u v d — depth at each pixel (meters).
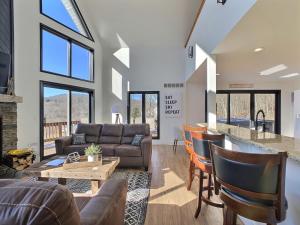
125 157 4.38
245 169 1.21
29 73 4.43
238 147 2.48
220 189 1.46
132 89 7.61
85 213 1.22
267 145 1.56
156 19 6.66
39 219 0.70
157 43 7.45
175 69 7.54
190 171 3.18
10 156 3.71
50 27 5.02
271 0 1.94
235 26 2.52
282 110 7.78
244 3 2.21
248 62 4.55
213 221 2.33
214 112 3.86
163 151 6.23
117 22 6.82
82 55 6.52
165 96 7.55
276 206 1.17
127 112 7.62
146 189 3.23
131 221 2.32
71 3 5.95
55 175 2.70
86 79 6.68
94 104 7.00
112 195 1.50
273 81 7.76
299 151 1.34
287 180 1.63
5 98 3.64
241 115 7.96
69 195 0.81
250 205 1.25
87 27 6.62
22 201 0.73
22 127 4.27
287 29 2.62
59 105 5.54
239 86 7.93
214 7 3.39
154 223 2.29
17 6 4.11
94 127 5.20
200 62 4.48
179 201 2.82
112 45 7.60
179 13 6.45
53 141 5.29
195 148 2.39
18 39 4.15
